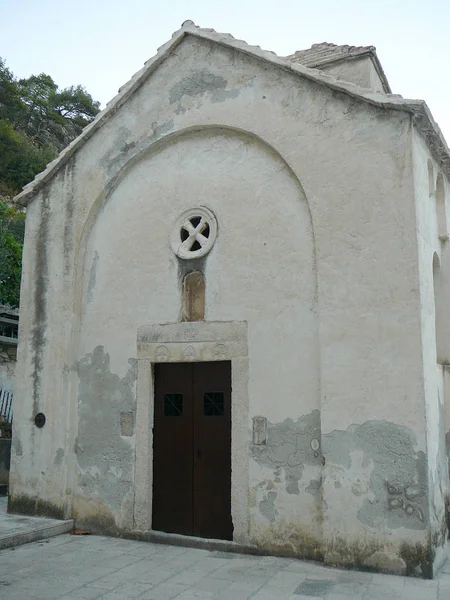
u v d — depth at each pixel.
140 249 8.04
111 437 7.78
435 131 6.71
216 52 7.76
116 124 8.42
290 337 6.80
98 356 8.08
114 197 8.41
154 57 8.13
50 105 43.91
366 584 5.46
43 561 6.34
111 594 5.26
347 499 6.07
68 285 8.41
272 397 6.79
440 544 6.13
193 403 7.46
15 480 8.34
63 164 8.77
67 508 7.88
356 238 6.46
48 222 8.77
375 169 6.47
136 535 7.32
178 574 5.86
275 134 7.15
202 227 7.61
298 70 6.99
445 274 7.75
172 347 7.55
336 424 6.24
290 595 5.17
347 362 6.29
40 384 8.38
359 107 6.66
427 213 6.83
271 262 7.07
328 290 6.52
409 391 5.95
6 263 16.03
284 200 7.11
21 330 8.70
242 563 6.25
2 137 32.56
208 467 7.24
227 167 7.59
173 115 7.96
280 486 6.59
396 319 6.12
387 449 5.96
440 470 6.45
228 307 7.24
